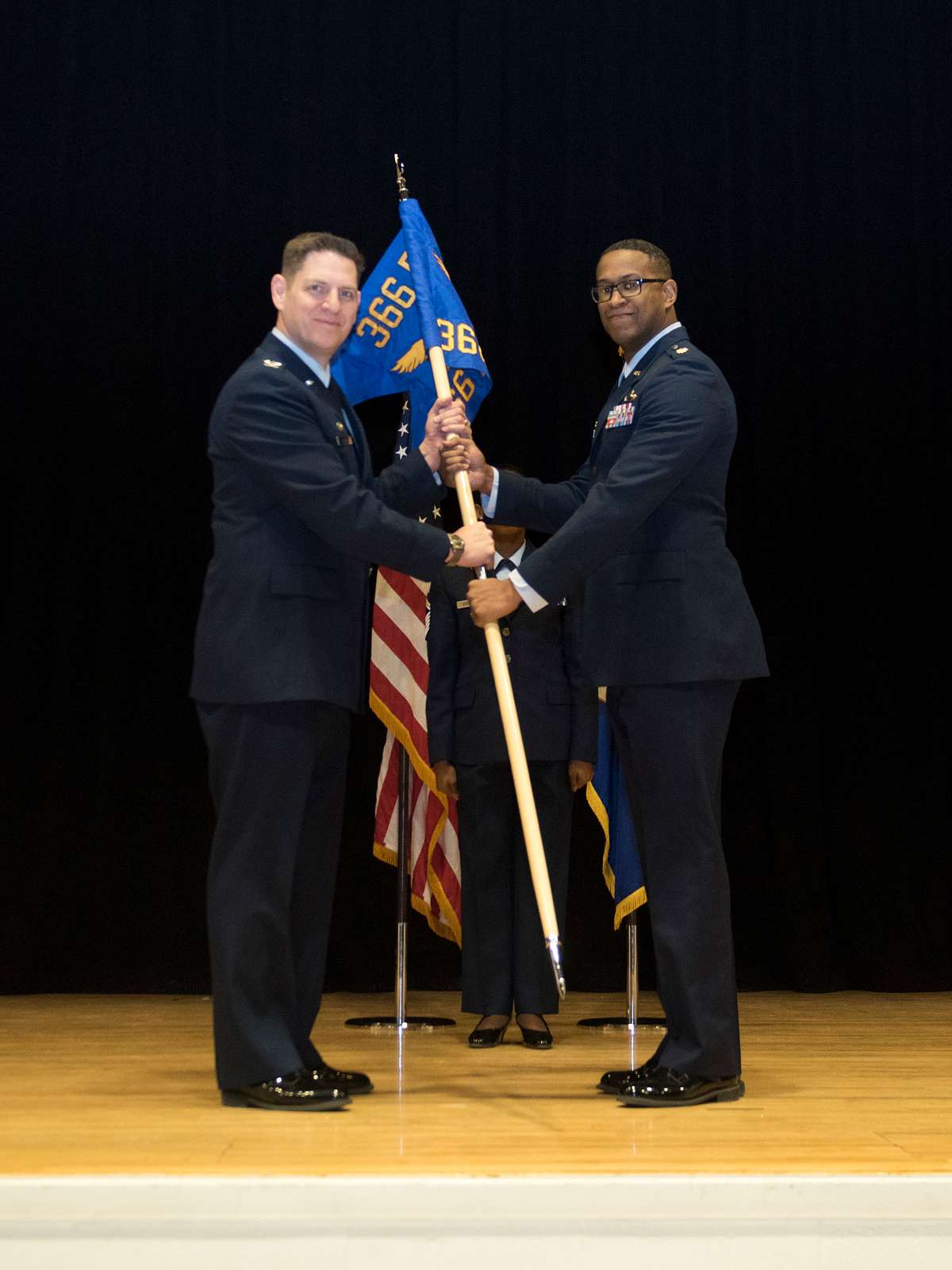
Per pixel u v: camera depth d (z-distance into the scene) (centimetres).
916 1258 178
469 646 349
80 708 435
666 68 463
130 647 437
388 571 386
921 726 452
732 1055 244
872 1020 371
